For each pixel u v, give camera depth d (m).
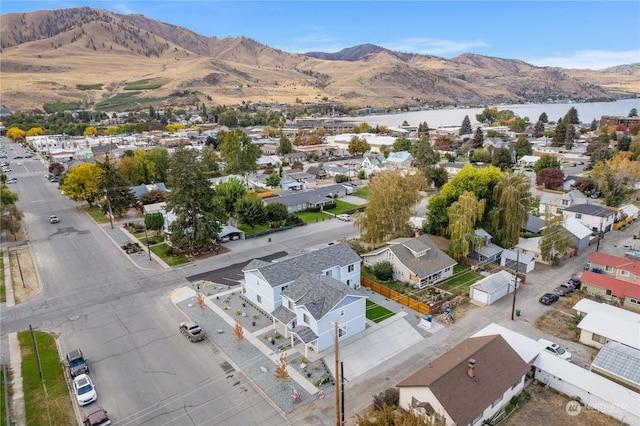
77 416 30.19
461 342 36.66
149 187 94.31
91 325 42.72
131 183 101.94
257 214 69.94
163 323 43.00
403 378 34.31
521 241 62.12
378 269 51.94
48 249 64.25
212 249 63.53
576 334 40.28
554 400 31.67
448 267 52.94
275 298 42.94
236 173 110.94
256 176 119.62
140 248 64.38
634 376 31.80
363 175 118.81
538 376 33.78
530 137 197.25
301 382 33.72
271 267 44.53
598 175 93.81
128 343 39.47
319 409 30.78
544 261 56.97
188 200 59.38
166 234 67.25
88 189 83.62
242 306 46.25
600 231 63.94
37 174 126.31
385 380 34.12
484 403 27.98
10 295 49.22
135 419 30.00
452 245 56.75
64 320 43.72
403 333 40.88
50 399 31.88
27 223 77.62
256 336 40.31
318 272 46.06
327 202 88.12
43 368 35.62
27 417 30.03
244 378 34.28
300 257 47.31
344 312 38.94
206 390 32.94
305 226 76.31
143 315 44.66
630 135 169.75
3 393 32.16
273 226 74.94
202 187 61.28
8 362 36.50
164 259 60.06
